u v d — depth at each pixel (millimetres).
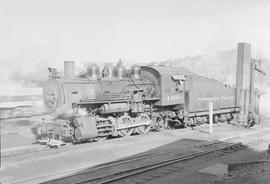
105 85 12719
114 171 7660
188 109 15414
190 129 15117
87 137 11078
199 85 16094
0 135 10062
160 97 14094
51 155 9219
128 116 12953
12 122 10633
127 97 12914
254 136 13164
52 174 7277
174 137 12789
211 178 7207
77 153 9656
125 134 12812
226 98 18016
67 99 11375
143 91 14094
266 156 9031
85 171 7586
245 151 10281
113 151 10047
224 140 12062
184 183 6883
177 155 9477
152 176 7328
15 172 7449
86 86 12078
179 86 14922
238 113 18406
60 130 10938
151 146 10891
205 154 9695
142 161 8688
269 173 6344
